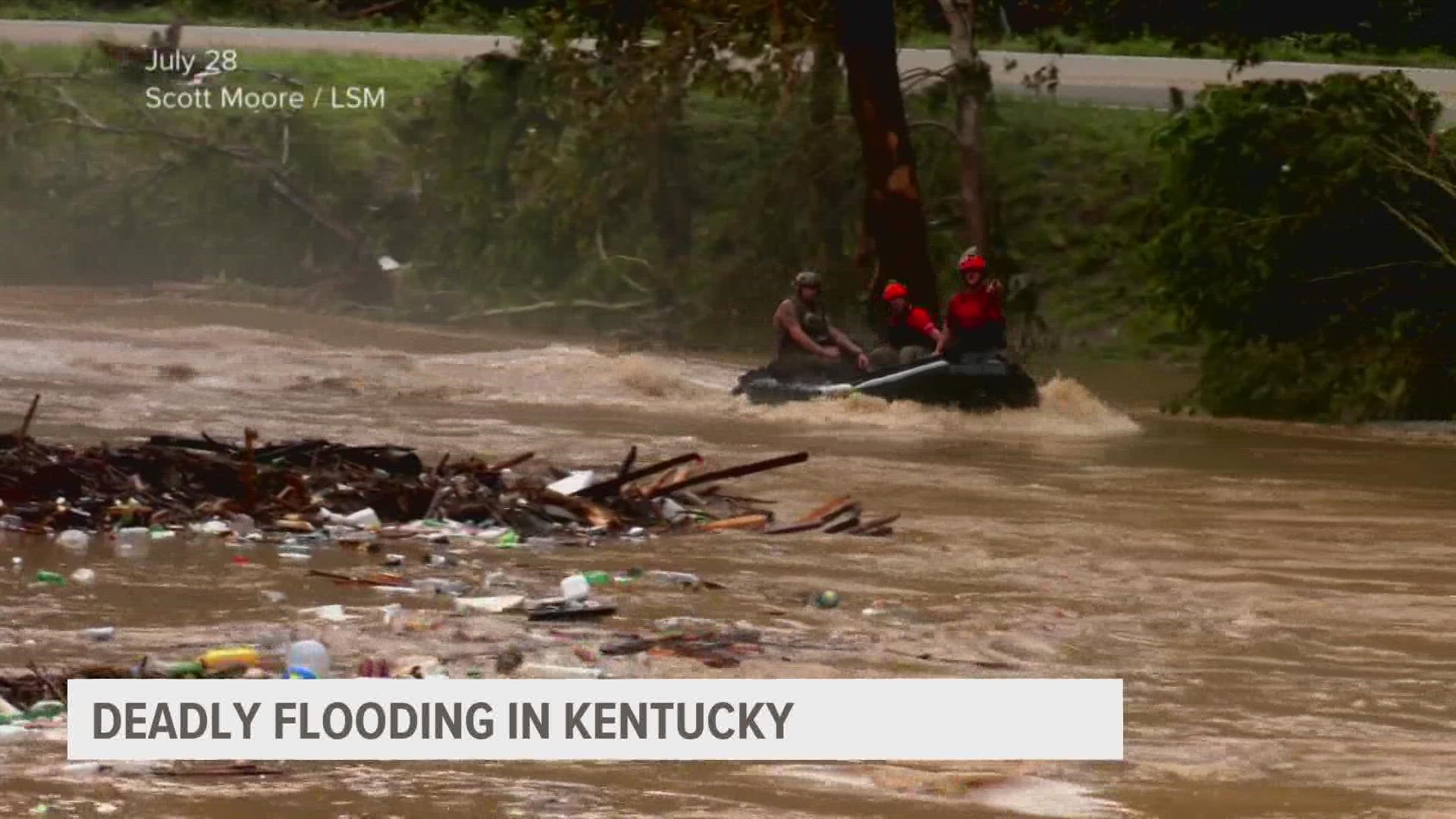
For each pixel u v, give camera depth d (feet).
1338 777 28.81
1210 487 66.18
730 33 122.31
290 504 49.88
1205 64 161.68
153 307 123.95
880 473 66.44
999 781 28.14
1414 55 168.45
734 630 37.91
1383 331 96.53
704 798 27.04
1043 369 118.52
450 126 133.49
